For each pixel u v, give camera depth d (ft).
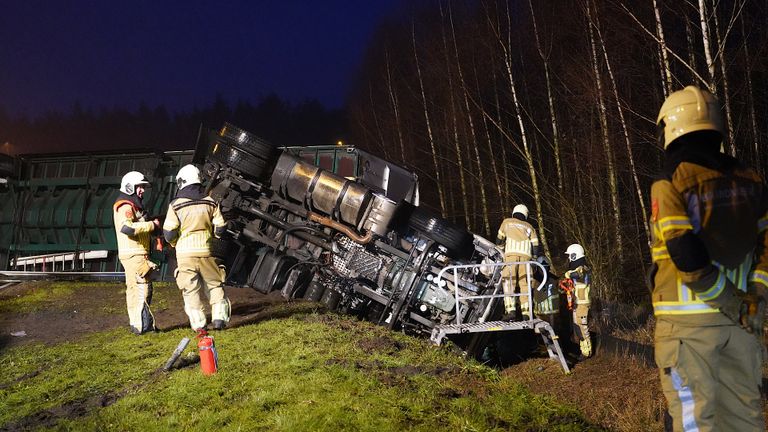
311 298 29.66
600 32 47.39
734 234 8.90
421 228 29.25
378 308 29.55
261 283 30.76
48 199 49.39
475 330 22.95
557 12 57.93
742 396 9.21
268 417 14.47
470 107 69.46
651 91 50.83
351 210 29.68
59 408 16.20
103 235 46.60
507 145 72.33
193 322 24.00
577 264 26.58
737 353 9.08
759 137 46.34
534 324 23.30
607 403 18.60
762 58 44.42
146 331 25.35
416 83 80.84
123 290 38.88
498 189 61.11
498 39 61.05
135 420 14.65
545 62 54.65
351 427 13.82
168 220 24.03
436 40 71.77
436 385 17.71
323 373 17.94
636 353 23.90
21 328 28.19
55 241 48.55
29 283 41.98
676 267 8.71
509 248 27.86
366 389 16.67
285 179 31.14
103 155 47.93
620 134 49.39
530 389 19.84
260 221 32.17
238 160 31.86
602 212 45.34
